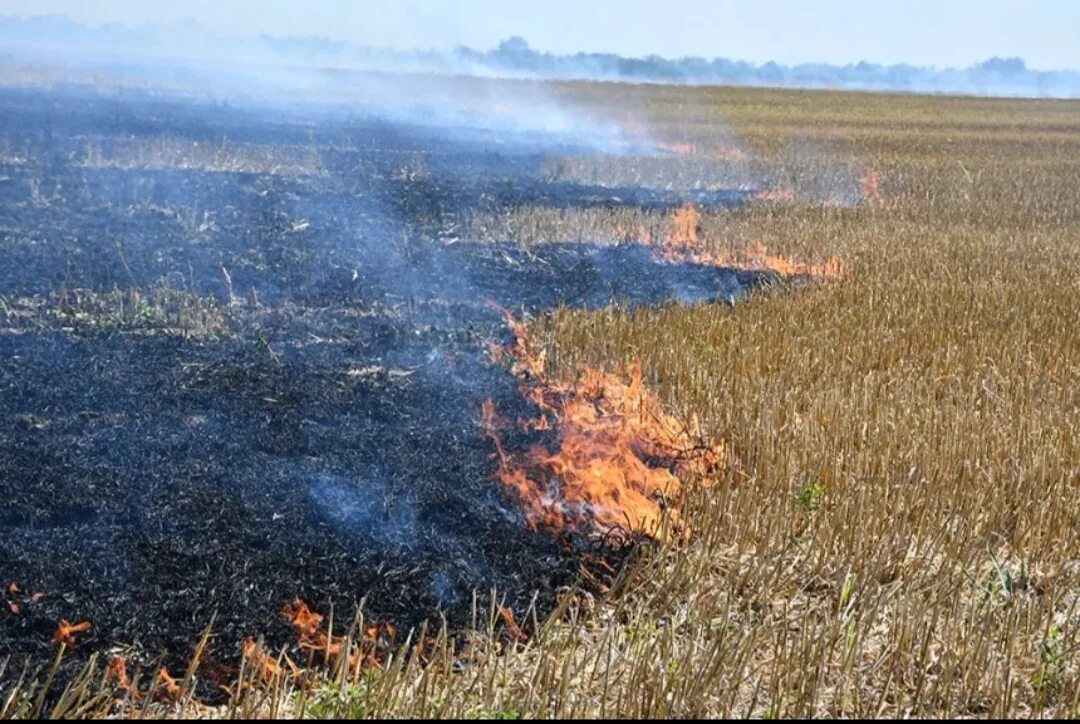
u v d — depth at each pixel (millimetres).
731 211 20641
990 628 6254
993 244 18047
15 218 15234
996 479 8133
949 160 33906
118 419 8797
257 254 14477
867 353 11156
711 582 6762
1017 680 5793
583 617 6445
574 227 17500
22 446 8102
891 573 6926
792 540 7254
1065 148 40281
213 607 6246
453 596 6582
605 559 7125
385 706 5195
